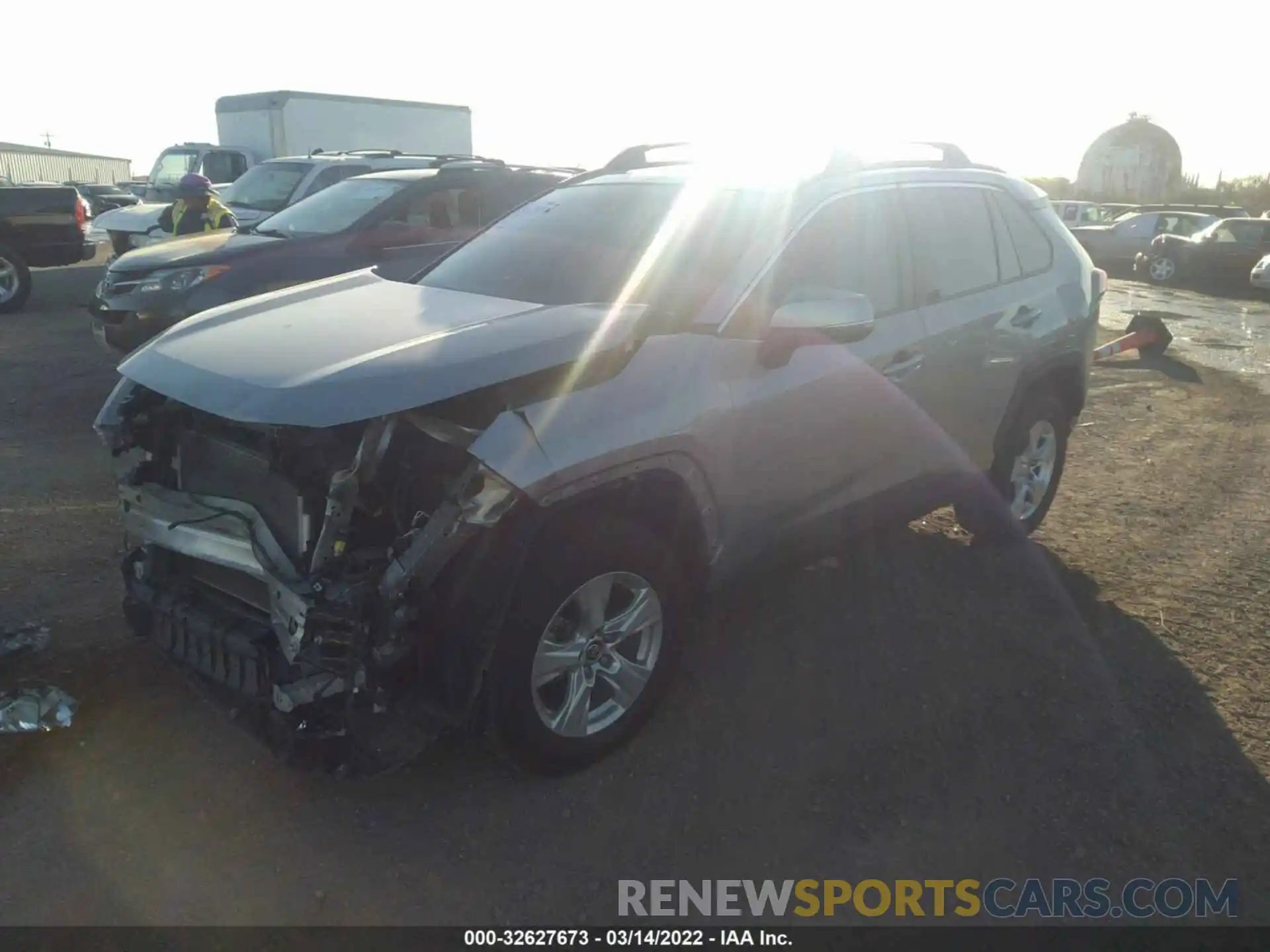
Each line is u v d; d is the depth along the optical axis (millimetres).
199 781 3285
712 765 3469
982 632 4477
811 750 3568
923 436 4461
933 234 4609
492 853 3018
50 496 5695
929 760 3527
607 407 3148
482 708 3109
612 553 3229
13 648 3914
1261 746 3674
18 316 12398
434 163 11625
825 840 3123
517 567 2967
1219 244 22297
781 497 3816
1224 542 5707
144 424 3609
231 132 19047
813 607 4676
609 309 3553
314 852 2994
